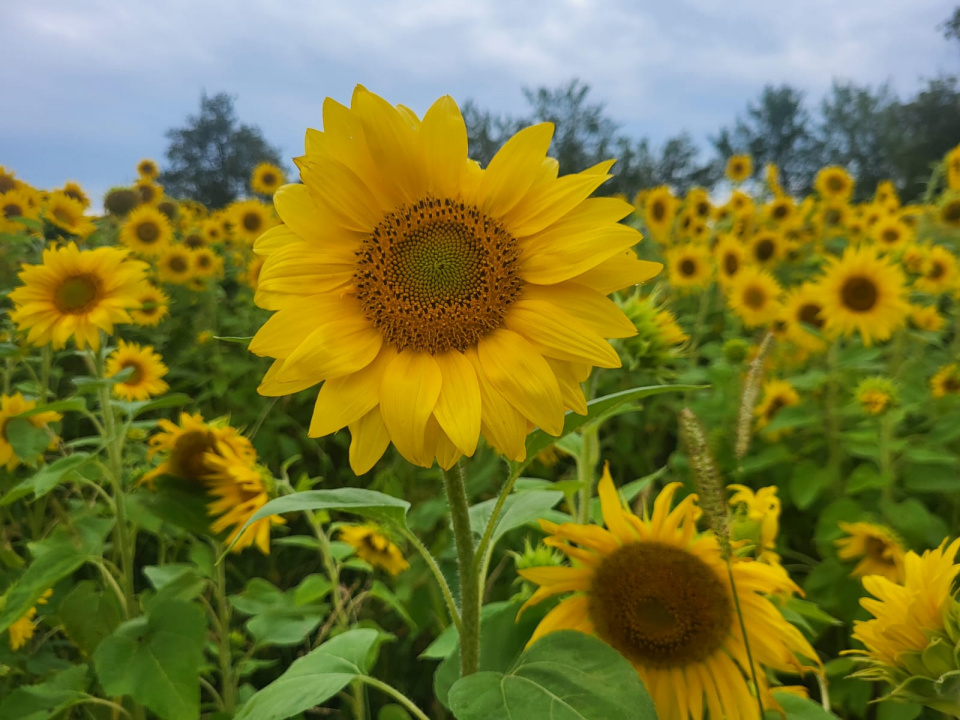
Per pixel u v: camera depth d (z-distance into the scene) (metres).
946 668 0.34
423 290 0.39
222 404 1.37
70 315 0.73
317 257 0.40
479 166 0.42
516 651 0.46
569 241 0.39
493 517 0.41
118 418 0.80
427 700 0.75
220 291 1.86
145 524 0.65
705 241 2.02
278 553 0.92
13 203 1.47
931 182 1.85
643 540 0.43
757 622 0.42
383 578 0.85
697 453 0.35
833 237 2.04
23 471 0.83
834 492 0.82
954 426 0.81
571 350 0.37
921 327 1.20
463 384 0.37
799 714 0.40
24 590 0.57
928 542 0.71
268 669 0.79
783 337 1.16
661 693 0.42
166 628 0.52
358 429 0.38
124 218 2.02
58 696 0.53
